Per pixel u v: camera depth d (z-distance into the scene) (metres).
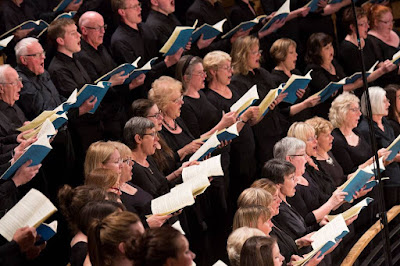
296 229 13.69
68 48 15.73
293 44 19.28
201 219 15.24
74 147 15.30
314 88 20.31
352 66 21.44
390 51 21.91
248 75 18.27
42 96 14.85
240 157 16.78
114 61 17.70
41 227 10.26
